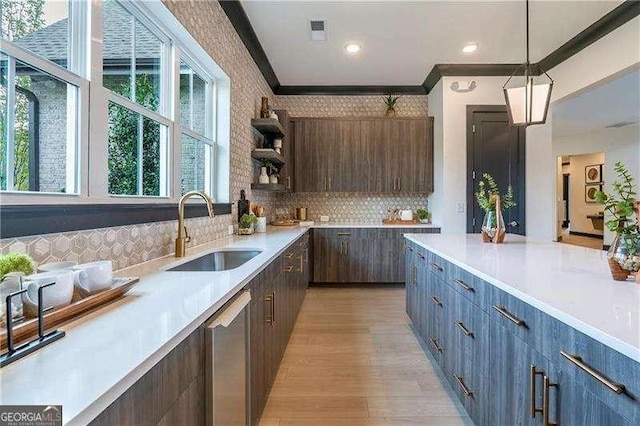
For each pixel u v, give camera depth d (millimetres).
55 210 1291
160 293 1304
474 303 1807
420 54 4125
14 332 801
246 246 2607
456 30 3543
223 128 3203
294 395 2236
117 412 676
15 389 628
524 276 1572
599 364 938
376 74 4773
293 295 3234
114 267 1663
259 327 1863
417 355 2807
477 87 4586
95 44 1585
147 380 787
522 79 4551
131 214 1778
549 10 3168
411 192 5180
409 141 5082
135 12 2002
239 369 1441
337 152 5117
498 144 4594
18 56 1224
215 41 2846
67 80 1440
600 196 1477
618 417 875
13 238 1130
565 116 6812
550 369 1160
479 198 2971
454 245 2666
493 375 1588
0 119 1178
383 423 1960
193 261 2125
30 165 1294
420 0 3021
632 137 7637
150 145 2162
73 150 1492
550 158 4539
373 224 5148
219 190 3227
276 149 4602
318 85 5184
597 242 9367
